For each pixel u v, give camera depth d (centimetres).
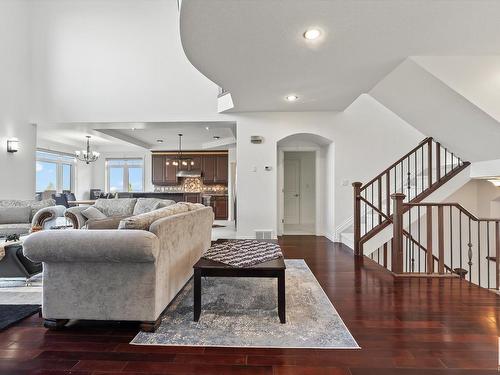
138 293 204
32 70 570
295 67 342
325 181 626
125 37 564
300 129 555
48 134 757
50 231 198
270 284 307
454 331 205
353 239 479
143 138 873
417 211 442
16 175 548
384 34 271
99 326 214
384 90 404
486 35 272
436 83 330
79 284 205
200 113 559
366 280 321
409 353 179
